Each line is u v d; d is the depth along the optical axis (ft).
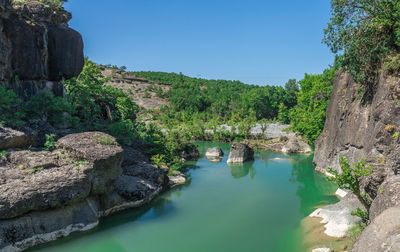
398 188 37.86
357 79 81.92
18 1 85.40
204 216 67.36
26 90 83.30
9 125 63.57
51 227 52.34
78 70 99.09
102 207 63.82
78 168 56.85
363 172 46.60
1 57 74.38
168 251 52.47
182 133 143.54
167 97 414.21
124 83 437.99
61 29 92.73
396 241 28.53
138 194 71.36
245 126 201.67
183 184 92.79
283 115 269.44
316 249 48.65
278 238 56.54
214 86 543.80
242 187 90.48
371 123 72.95
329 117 114.32
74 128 86.58
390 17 70.49
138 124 117.19
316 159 119.03
